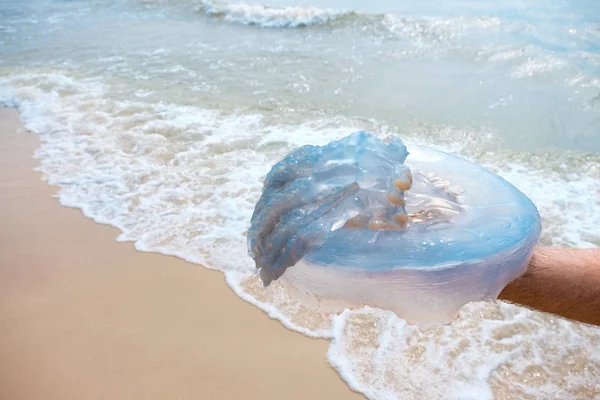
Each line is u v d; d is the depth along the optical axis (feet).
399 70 22.35
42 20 31.81
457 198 4.68
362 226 4.06
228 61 24.14
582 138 16.69
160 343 9.89
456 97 19.61
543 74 21.12
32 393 9.01
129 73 23.09
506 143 16.52
